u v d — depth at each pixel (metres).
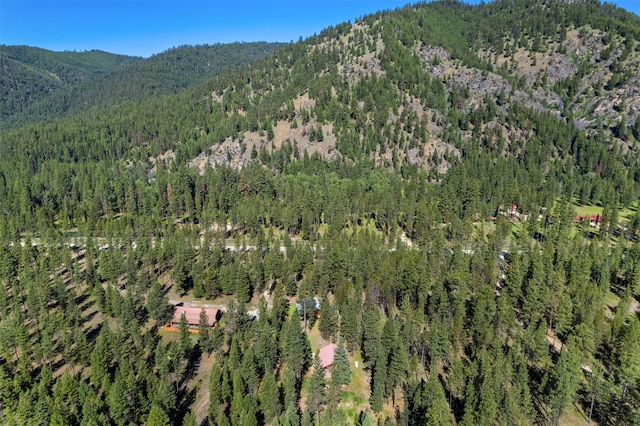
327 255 129.38
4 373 79.75
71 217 192.75
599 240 157.50
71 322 104.88
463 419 69.19
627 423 71.88
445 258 131.12
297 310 99.12
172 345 92.69
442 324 91.75
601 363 87.50
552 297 104.44
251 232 169.88
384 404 83.44
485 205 179.88
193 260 139.88
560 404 73.75
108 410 75.25
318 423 78.75
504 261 140.25
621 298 111.56
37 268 131.38
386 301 112.38
